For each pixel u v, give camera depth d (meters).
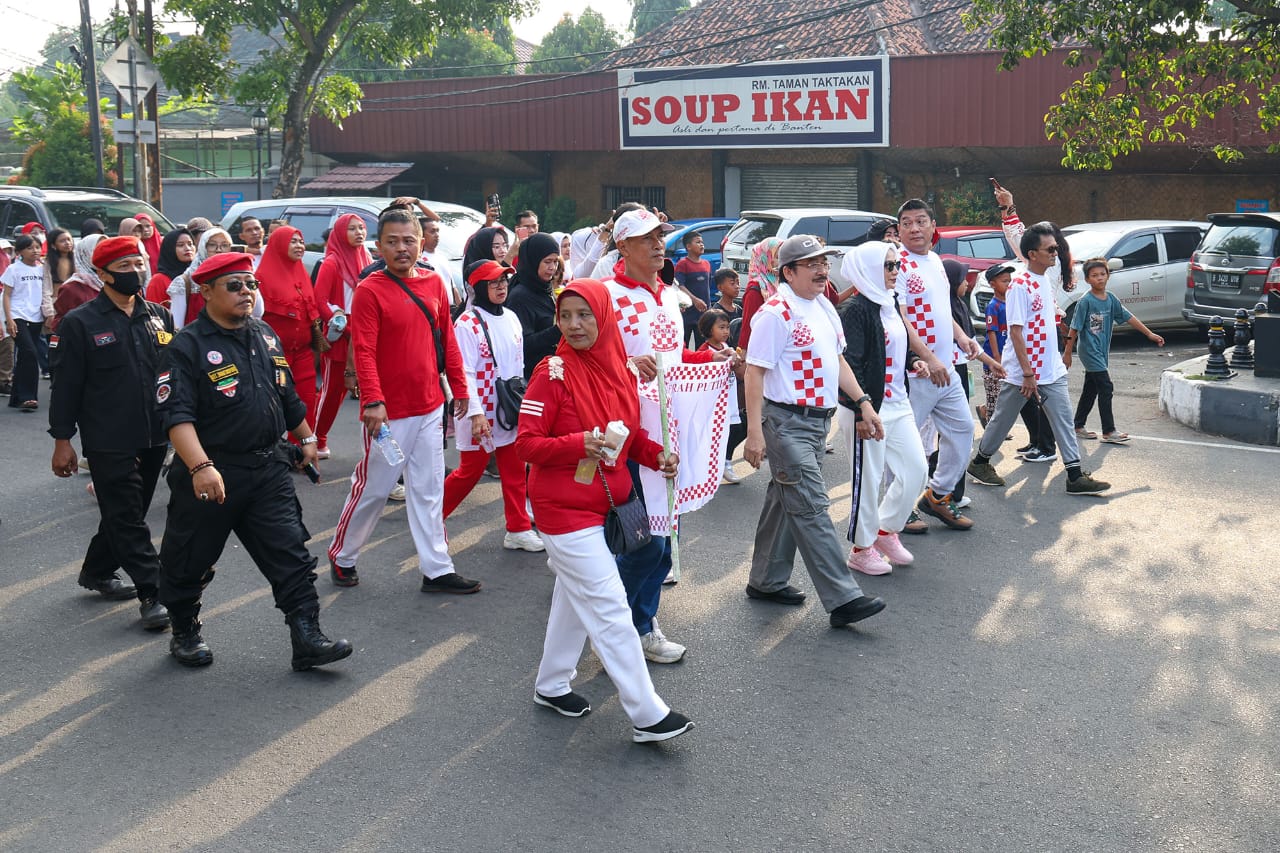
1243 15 15.91
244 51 50.06
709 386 5.14
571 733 4.84
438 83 29.12
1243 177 21.22
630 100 26.05
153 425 6.00
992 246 16.98
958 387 7.36
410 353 6.24
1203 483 8.60
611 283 5.64
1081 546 7.21
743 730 4.85
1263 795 4.29
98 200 16.12
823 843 4.02
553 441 4.51
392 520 7.93
